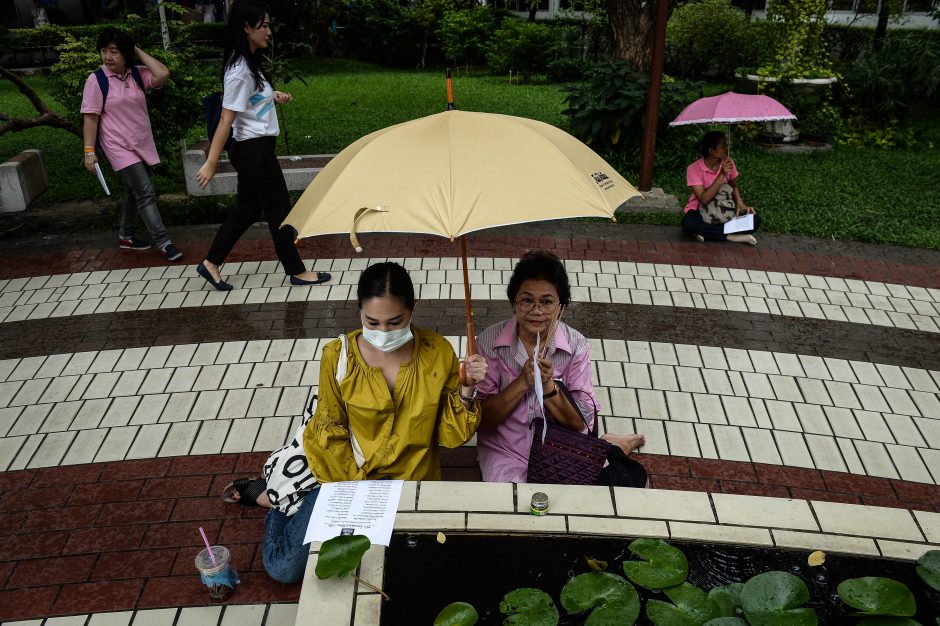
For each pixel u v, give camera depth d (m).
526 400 2.96
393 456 2.68
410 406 2.65
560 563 2.14
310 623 1.94
